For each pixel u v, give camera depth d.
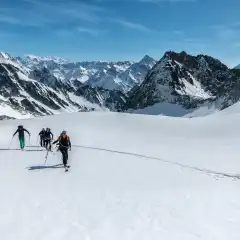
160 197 15.97
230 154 28.83
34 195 16.14
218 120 46.53
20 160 25.78
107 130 45.34
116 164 23.94
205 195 16.33
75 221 13.07
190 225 12.67
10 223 12.83
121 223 12.88
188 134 40.44
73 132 44.16
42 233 11.98
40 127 49.16
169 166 23.50
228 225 12.64
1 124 52.78
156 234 11.91
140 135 41.19
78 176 20.11
